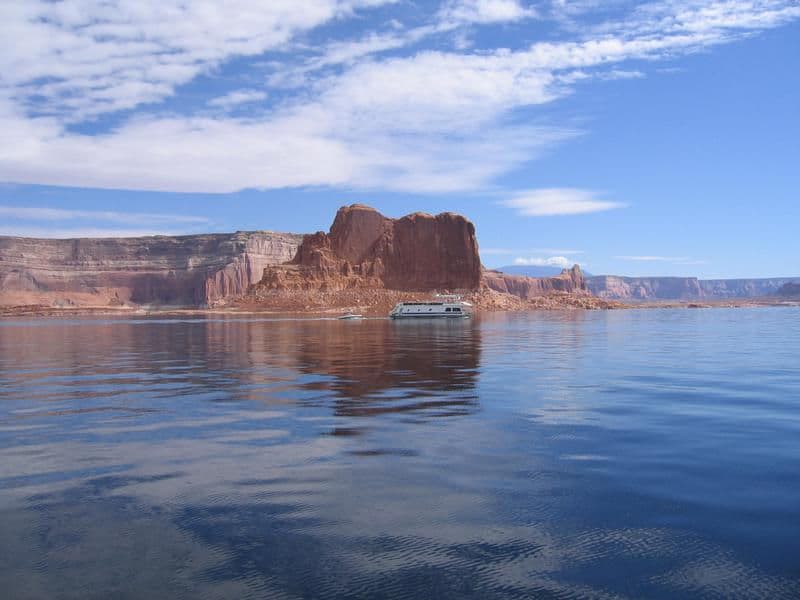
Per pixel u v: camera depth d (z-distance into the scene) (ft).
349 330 329.72
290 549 33.22
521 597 27.96
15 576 30.40
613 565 31.12
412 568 30.94
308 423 66.49
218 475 46.93
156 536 35.14
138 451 54.65
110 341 242.99
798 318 554.05
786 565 30.91
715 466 48.49
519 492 42.34
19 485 44.78
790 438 58.23
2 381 106.22
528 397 84.43
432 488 43.32
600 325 391.04
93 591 28.86
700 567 30.81
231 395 87.56
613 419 67.97
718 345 196.85
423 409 74.90
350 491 42.75
